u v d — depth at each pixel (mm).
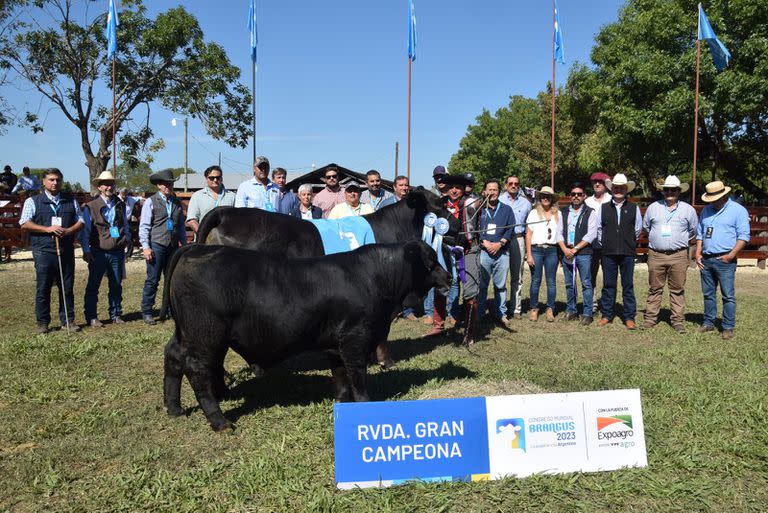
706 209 8086
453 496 3525
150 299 8500
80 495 3539
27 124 25016
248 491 3551
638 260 17484
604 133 24328
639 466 3902
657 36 20406
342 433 3598
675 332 8195
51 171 7676
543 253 9039
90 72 25078
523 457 3775
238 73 25406
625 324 8680
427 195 6191
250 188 7695
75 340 7098
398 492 3537
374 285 4543
